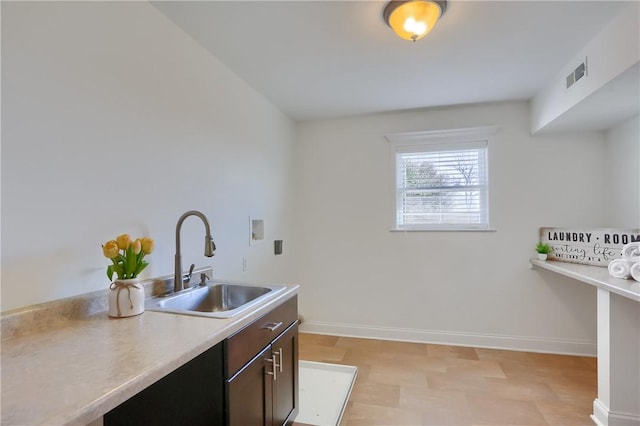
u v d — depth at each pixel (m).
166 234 1.79
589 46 2.04
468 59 2.26
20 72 1.14
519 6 1.68
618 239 2.42
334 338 3.44
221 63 2.29
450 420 1.99
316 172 3.62
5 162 1.10
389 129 3.42
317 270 3.61
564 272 2.38
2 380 0.78
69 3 1.30
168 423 1.20
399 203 3.44
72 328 1.17
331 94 2.88
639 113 2.41
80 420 0.66
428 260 3.32
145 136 1.66
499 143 3.13
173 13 1.75
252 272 2.70
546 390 2.34
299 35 1.96
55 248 1.25
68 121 1.30
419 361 2.85
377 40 2.02
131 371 0.83
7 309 1.10
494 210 3.14
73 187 1.31
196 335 1.10
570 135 2.97
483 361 2.83
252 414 1.40
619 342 1.91
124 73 1.54
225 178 2.33
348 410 2.11
